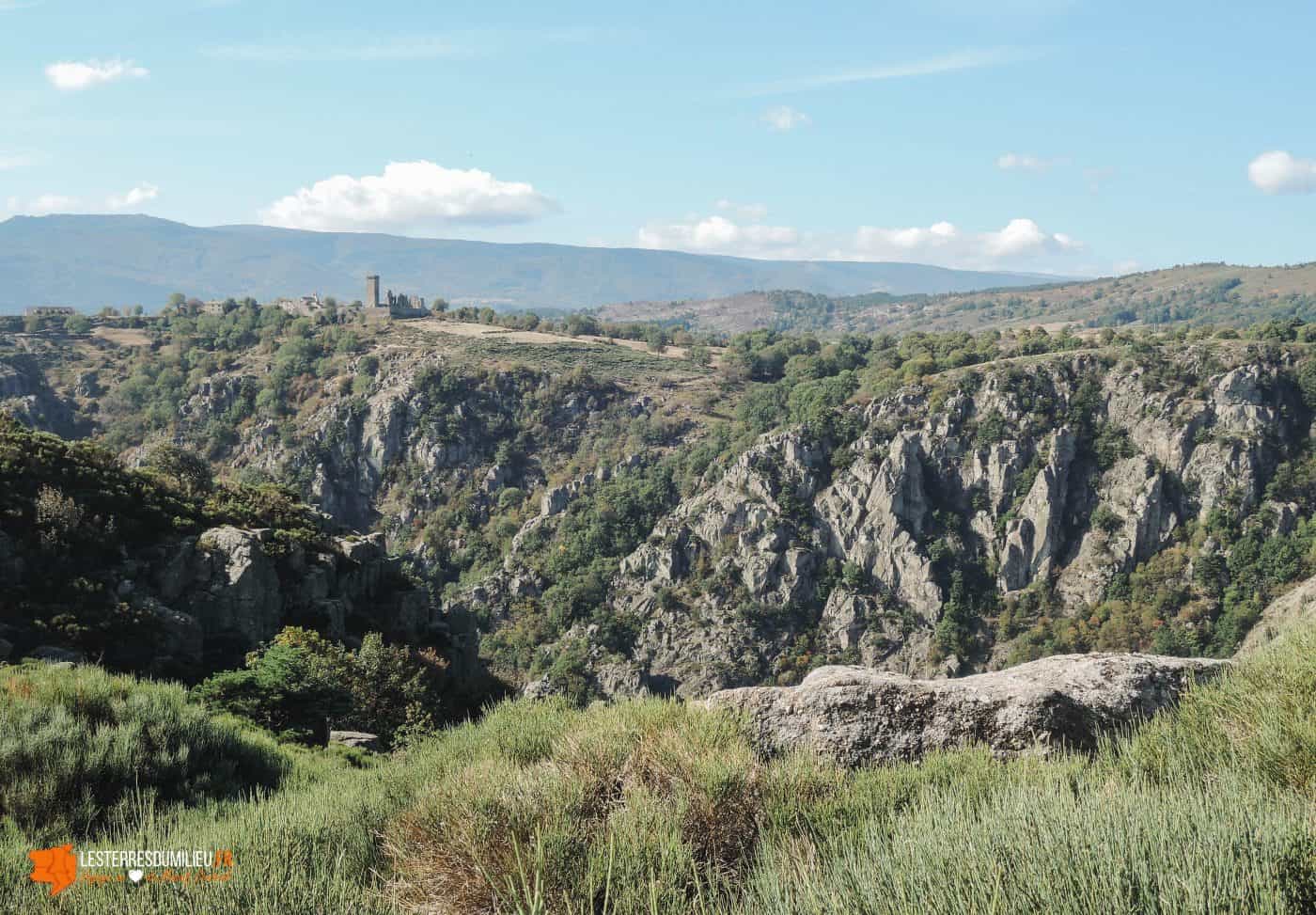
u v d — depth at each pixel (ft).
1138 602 507.30
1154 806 11.78
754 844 17.08
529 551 629.92
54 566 146.72
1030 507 547.90
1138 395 559.38
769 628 543.80
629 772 21.30
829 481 586.45
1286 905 9.10
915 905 10.09
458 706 176.55
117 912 13.46
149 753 39.01
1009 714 24.21
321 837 19.97
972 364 645.92
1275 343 556.92
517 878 15.07
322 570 198.18
